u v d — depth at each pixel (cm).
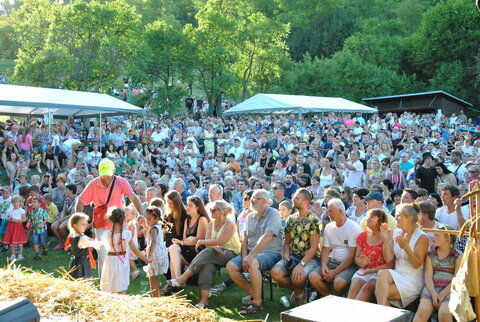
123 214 619
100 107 1777
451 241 519
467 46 4603
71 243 688
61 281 401
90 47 3047
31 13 3653
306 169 1236
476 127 2327
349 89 4284
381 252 561
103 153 1759
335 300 283
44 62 2884
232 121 2231
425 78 5072
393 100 3259
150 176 1248
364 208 778
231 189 1093
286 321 261
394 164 1091
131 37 3269
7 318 271
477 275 336
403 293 519
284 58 4294
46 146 1655
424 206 573
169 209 734
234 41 3659
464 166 1134
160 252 672
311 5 6172
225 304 660
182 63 3422
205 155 1678
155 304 362
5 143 1559
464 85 4475
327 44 5731
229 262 643
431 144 1415
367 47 5003
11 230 974
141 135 1953
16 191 1264
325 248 616
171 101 3322
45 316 351
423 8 6650
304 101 2448
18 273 418
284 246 648
